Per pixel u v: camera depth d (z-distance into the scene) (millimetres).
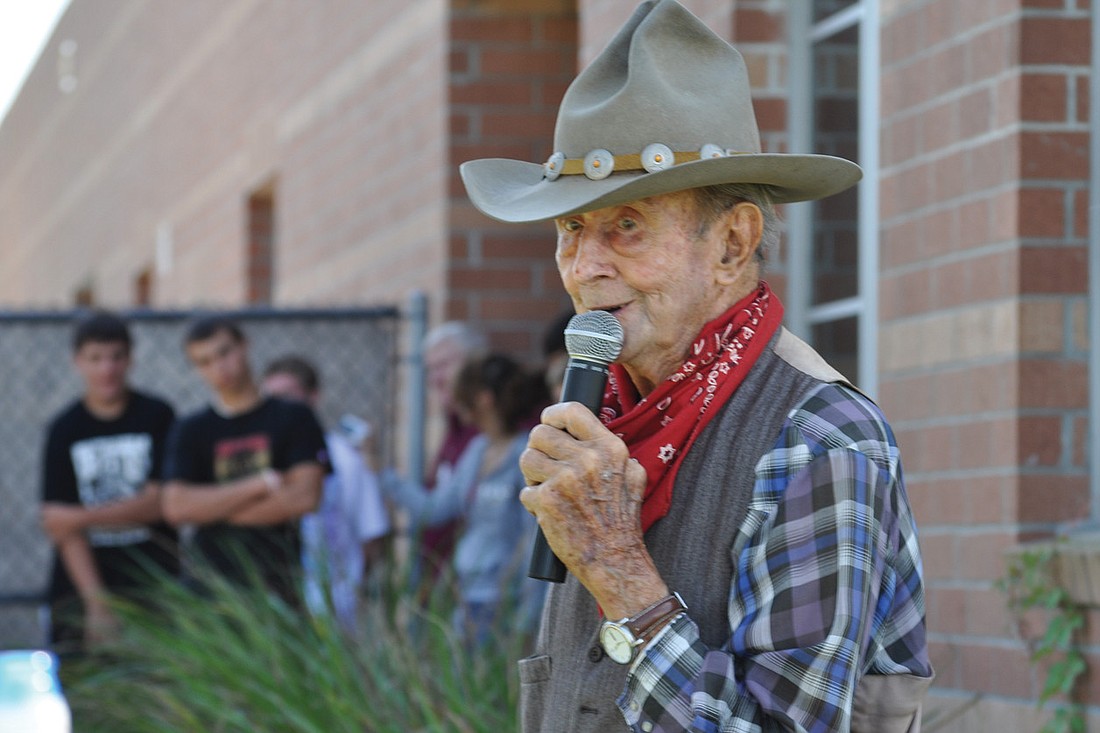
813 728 2852
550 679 3373
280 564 8156
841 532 2918
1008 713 5586
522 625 6512
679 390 3182
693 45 3250
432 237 10555
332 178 12836
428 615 6352
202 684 6523
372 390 10469
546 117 10391
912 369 6168
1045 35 5625
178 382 11000
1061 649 5391
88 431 9000
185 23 17984
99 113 22922
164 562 8969
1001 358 5652
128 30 21031
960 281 5895
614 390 3420
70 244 25188
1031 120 5613
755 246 3244
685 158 3145
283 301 14375
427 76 10727
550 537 3055
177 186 18312
